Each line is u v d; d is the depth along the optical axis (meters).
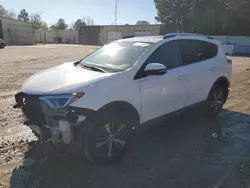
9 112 6.16
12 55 22.80
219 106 6.07
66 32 78.44
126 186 3.34
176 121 5.76
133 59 4.25
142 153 4.22
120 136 3.89
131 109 3.93
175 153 4.26
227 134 5.10
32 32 65.69
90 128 3.49
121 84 3.79
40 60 18.17
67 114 3.32
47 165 3.76
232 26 38.66
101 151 3.68
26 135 4.82
